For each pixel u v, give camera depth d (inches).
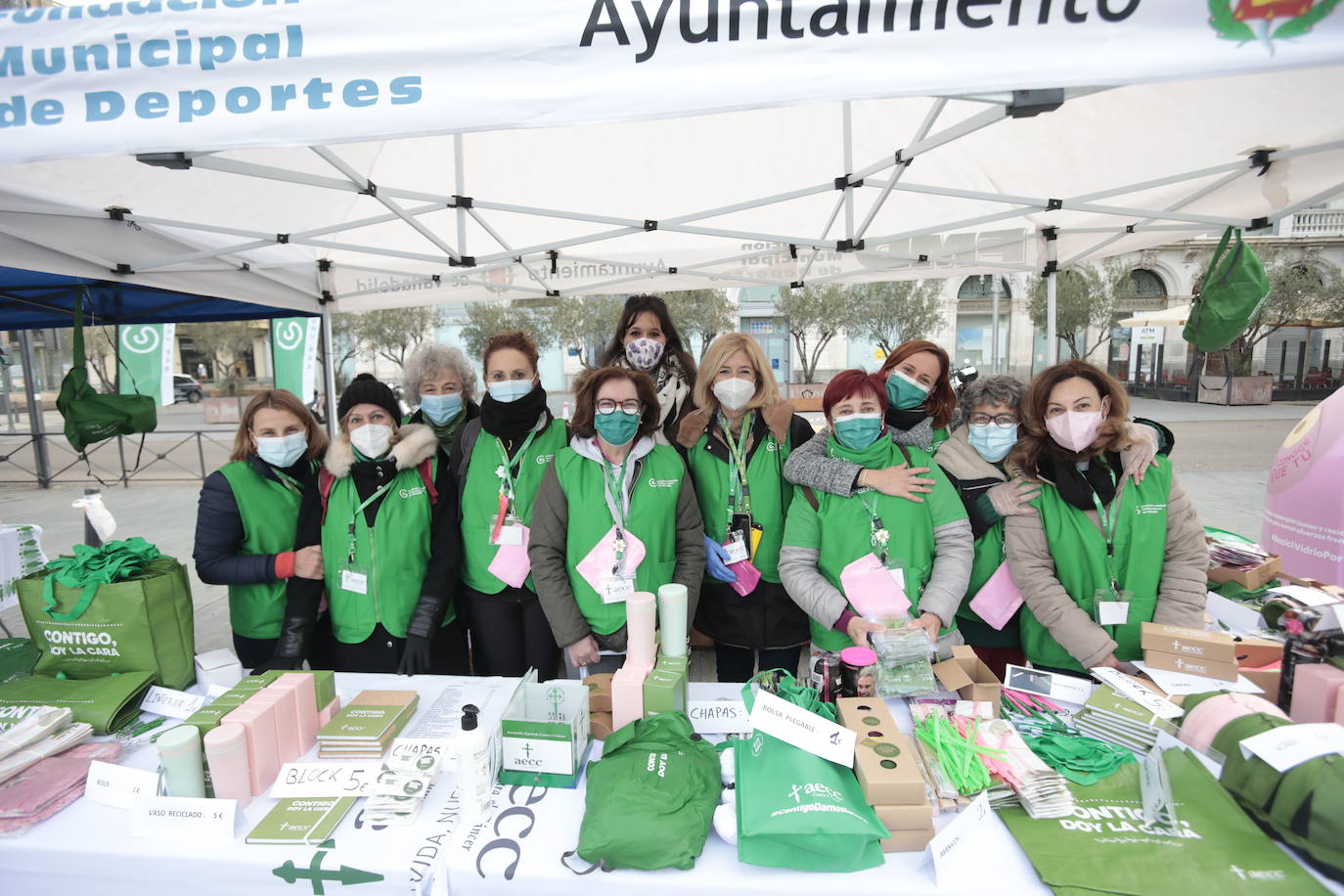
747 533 82.4
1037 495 74.9
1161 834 45.9
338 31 46.9
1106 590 72.0
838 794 46.9
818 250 185.5
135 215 119.4
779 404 84.4
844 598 71.1
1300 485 98.0
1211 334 125.2
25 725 57.7
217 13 47.2
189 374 995.3
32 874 49.1
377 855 46.6
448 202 127.1
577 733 56.5
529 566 84.7
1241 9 43.1
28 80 48.6
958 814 48.8
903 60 45.4
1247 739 48.3
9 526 118.4
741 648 89.8
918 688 60.2
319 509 80.0
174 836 49.0
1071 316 678.5
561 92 46.8
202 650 151.9
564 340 685.9
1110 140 120.1
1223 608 83.6
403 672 75.7
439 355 100.9
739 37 45.7
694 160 147.3
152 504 296.0
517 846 47.3
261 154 118.7
